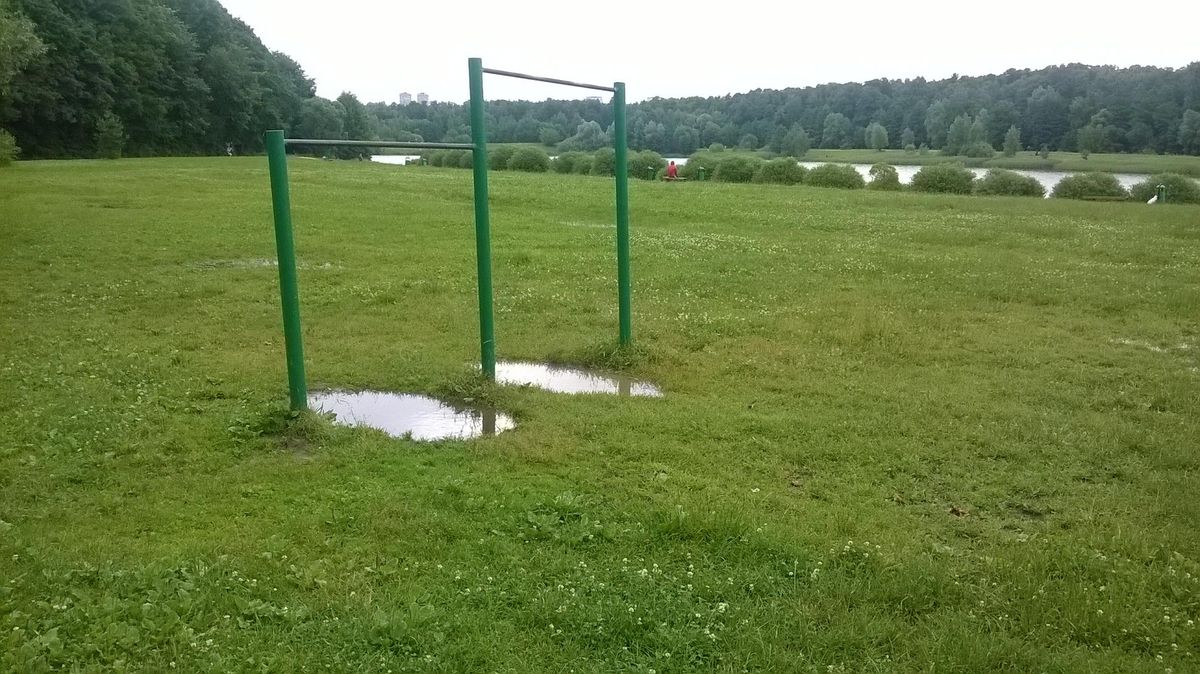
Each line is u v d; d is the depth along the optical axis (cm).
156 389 752
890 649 374
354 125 8512
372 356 879
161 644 360
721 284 1280
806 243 1731
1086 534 491
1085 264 1478
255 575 425
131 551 452
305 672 345
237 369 822
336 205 2319
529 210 2350
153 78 6588
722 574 432
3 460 587
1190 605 407
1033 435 651
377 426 686
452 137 6231
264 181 3030
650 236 1827
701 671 354
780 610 398
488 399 741
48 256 1454
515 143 5925
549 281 1308
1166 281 1320
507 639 372
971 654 362
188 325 1012
